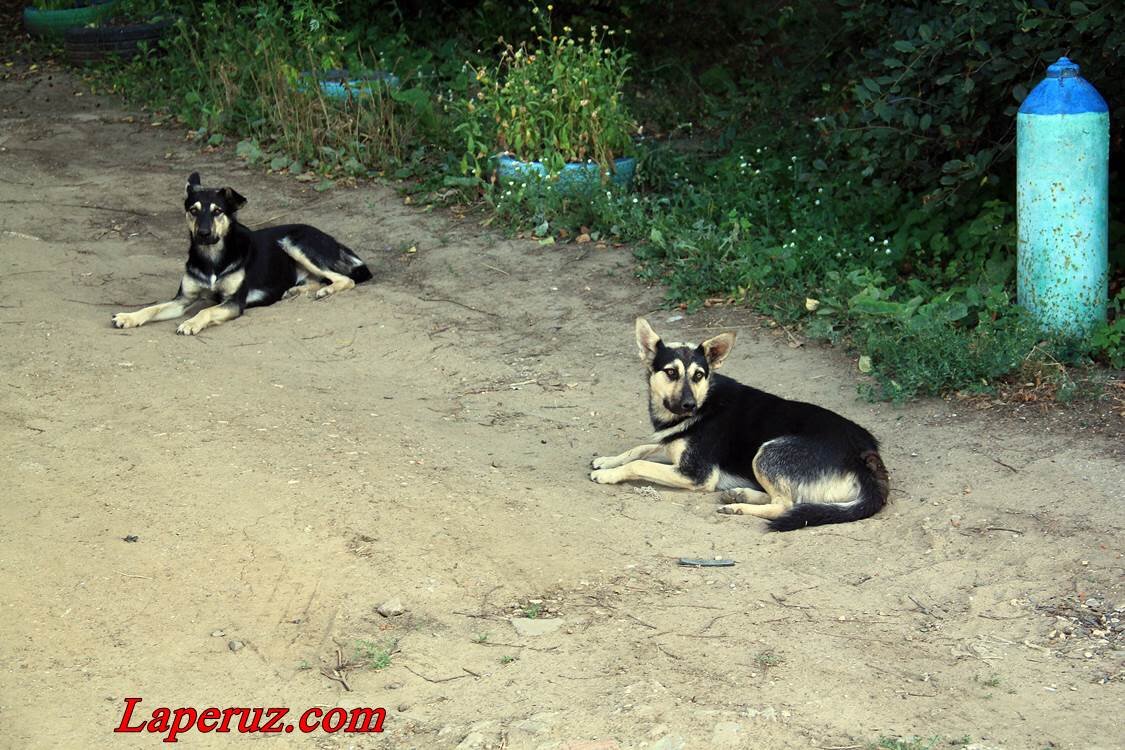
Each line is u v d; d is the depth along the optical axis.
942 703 7.12
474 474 8.18
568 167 10.38
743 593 7.59
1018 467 8.13
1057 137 8.66
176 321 9.46
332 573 7.65
